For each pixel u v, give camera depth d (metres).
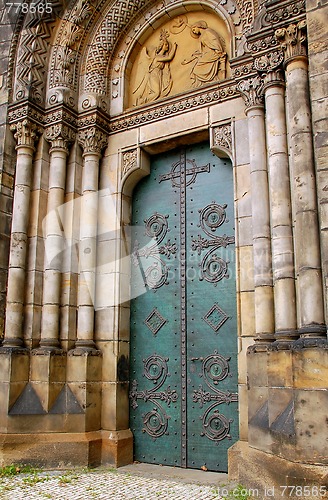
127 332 8.43
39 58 9.27
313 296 5.71
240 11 7.92
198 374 7.70
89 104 9.05
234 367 7.39
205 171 8.41
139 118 8.82
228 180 8.12
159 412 7.91
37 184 8.80
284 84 6.90
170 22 9.18
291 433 5.18
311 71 5.88
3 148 8.88
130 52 9.35
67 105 8.95
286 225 6.43
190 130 8.18
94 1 9.31
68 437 7.56
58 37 9.48
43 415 7.64
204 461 7.34
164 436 7.78
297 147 6.24
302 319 5.74
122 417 7.99
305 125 6.27
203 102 8.12
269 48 6.93
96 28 9.47
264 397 6.18
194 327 7.91
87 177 8.84
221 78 8.29
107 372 8.10
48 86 9.25
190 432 7.56
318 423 5.04
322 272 5.68
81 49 9.48
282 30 6.61
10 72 9.30
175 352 7.99
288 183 6.58
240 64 7.40
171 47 9.02
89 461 7.48
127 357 8.33
